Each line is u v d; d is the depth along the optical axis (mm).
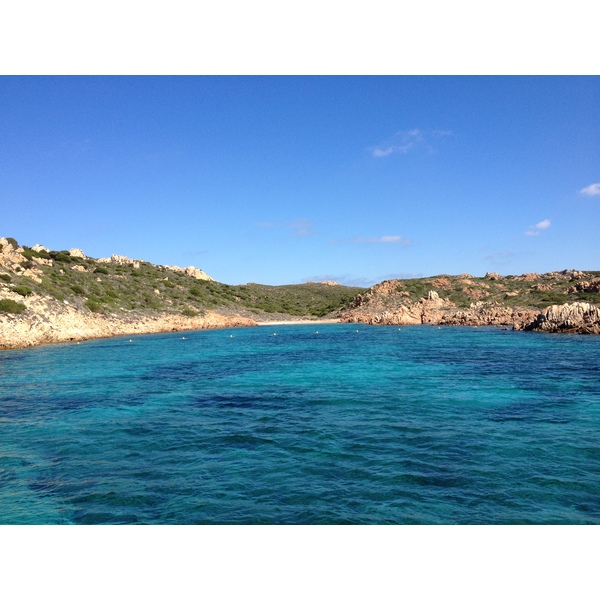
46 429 18953
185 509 10945
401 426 18438
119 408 23031
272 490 12000
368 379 31047
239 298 152500
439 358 42000
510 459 14211
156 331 93000
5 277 73688
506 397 24000
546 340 58500
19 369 38906
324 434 17438
